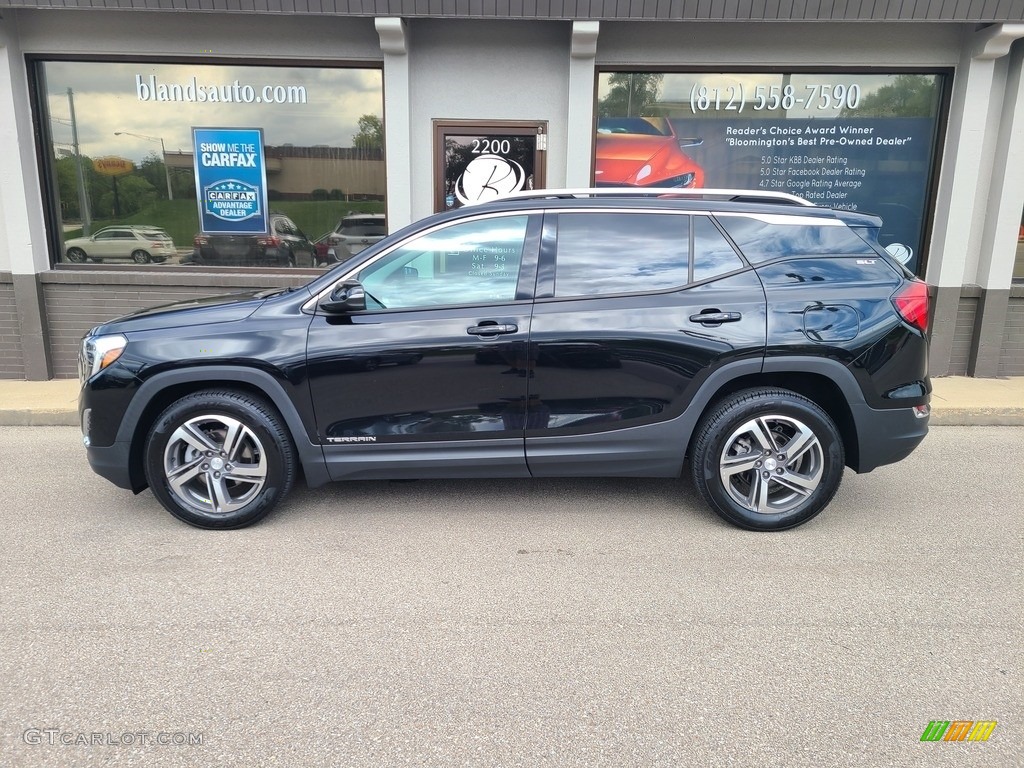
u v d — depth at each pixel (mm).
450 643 2979
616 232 3971
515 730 2471
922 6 6375
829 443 3939
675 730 2477
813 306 3867
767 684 2725
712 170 7426
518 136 7270
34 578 3488
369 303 3924
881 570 3637
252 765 2303
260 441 3924
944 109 7172
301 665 2818
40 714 2527
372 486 4750
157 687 2678
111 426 3891
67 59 7055
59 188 7395
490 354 3850
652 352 3854
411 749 2377
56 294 7246
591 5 6438
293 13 6465
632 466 4051
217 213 7508
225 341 3826
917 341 3943
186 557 3717
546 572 3594
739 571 3613
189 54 7039
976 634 3064
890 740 2434
